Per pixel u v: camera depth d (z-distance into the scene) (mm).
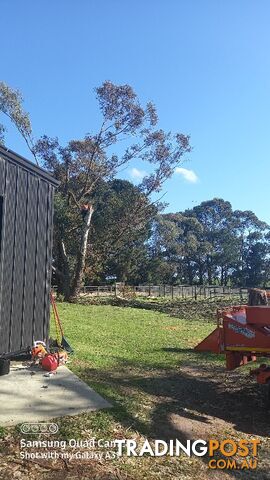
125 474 4332
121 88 39562
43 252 8633
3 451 4535
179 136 42562
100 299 31562
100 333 12812
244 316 7152
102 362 8664
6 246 7402
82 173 40750
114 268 53875
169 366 9062
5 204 7379
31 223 8203
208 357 10133
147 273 65500
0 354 7176
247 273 98875
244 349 6898
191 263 94375
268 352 6730
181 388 7508
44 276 8672
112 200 43062
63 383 6559
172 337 13125
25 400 5820
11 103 38875
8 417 5266
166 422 5742
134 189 43500
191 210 107438
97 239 40594
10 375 6805
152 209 43188
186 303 30000
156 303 29875
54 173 40469
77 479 4141
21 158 7742
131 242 50219
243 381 8172
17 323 7703
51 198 8938
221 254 94938
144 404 6301
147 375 8148
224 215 104062
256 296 9273
